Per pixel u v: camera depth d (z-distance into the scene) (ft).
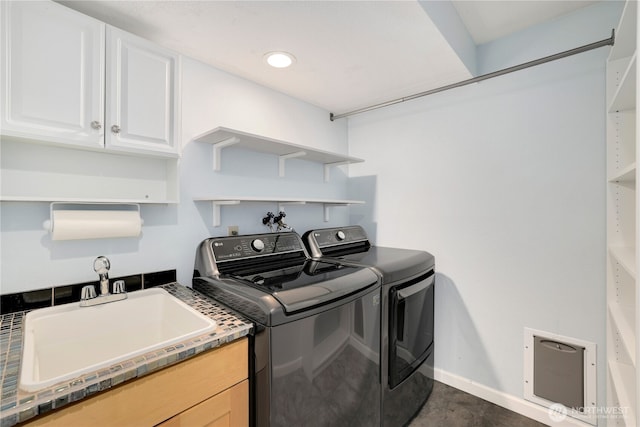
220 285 4.37
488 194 6.60
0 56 3.15
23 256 3.91
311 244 6.81
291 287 4.05
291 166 7.52
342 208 8.98
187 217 5.49
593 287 5.40
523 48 6.14
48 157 4.05
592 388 5.40
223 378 3.40
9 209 3.82
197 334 3.29
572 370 5.60
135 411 2.75
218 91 5.99
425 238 7.59
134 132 4.16
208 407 3.26
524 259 6.15
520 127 6.17
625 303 4.92
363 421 4.78
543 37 5.91
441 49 5.32
